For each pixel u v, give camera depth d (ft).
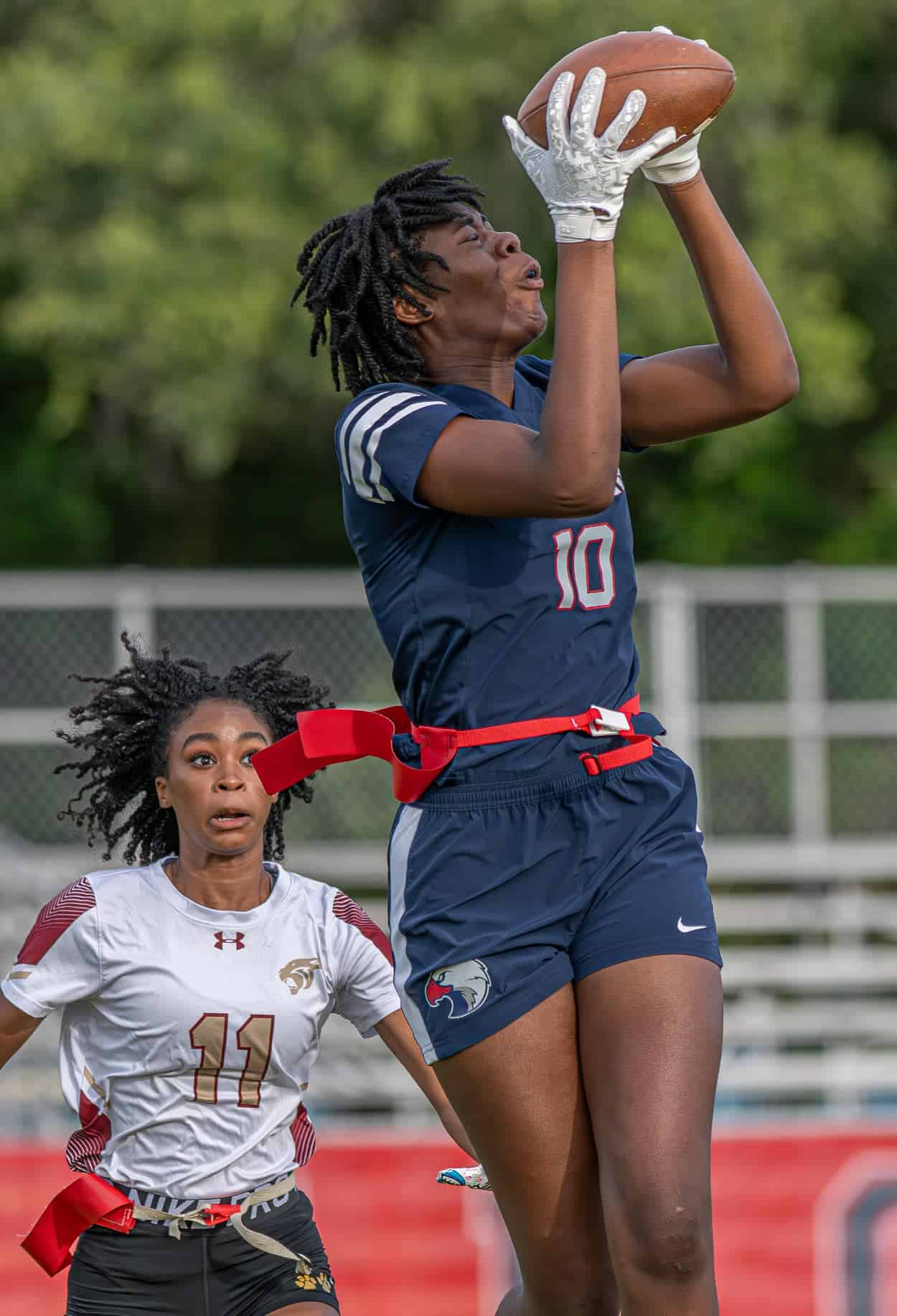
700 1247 31.71
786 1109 126.11
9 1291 87.81
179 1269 42.83
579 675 34.65
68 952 43.45
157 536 200.85
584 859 34.22
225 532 202.08
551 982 33.91
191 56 167.53
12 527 189.47
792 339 171.63
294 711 49.47
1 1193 88.79
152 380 167.53
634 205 166.61
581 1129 34.12
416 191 36.52
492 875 34.32
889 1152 93.97
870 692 126.52
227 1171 43.42
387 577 35.53
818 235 176.35
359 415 34.73
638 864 34.42
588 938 34.09
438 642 34.73
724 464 183.01
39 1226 43.14
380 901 127.75
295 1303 42.93
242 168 163.43
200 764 44.09
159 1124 43.21
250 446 188.96
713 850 124.26
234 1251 43.14
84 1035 44.47
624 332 163.84
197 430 165.27
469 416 34.06
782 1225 93.35
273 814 50.57
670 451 190.80
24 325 164.55
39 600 116.78
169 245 162.61
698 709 121.08
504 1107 34.01
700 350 37.83
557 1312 35.09
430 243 36.09
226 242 162.30
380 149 167.22
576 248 32.09
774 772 129.18
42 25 178.91
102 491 197.47
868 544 191.11
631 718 35.55
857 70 194.08
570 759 34.47
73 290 164.76
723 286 36.29
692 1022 33.04
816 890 130.11
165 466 193.98
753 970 126.72
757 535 193.88
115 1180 43.39
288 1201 44.19
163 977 43.21
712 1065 32.96
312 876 121.49
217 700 45.75
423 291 36.06
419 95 163.43
